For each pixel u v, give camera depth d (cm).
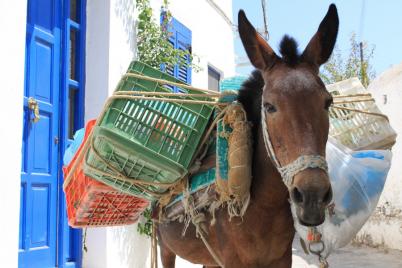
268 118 270
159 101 329
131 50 680
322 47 296
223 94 333
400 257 870
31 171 535
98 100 627
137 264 654
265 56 291
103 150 327
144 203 420
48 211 561
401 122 970
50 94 579
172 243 404
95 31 636
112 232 605
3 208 420
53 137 576
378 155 352
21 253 512
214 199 322
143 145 320
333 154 340
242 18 300
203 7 945
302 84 261
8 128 427
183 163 330
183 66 824
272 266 324
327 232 328
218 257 339
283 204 306
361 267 784
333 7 295
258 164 306
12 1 434
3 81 423
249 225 308
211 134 340
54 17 592
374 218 1055
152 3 736
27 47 544
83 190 384
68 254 590
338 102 382
